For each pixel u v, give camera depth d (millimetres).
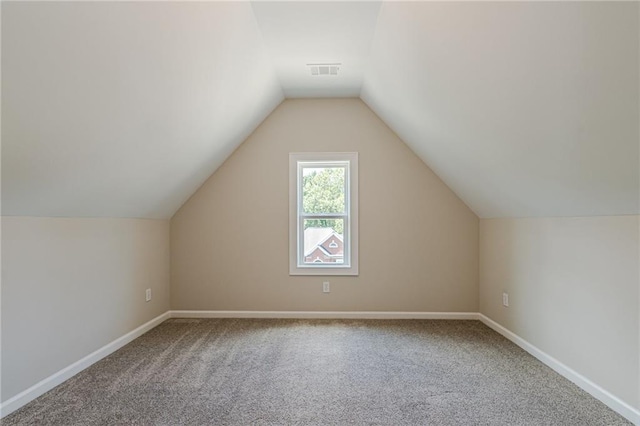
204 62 2445
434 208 4227
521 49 1703
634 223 2068
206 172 4059
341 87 3920
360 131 4242
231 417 2123
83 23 1542
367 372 2744
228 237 4262
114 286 3225
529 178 2582
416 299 4234
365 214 4238
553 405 2262
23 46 1443
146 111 2340
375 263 4234
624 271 2133
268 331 3746
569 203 2473
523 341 3238
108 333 3131
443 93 2588
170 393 2408
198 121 2988
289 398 2348
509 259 3496
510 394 2402
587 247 2434
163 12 1831
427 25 2113
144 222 3742
